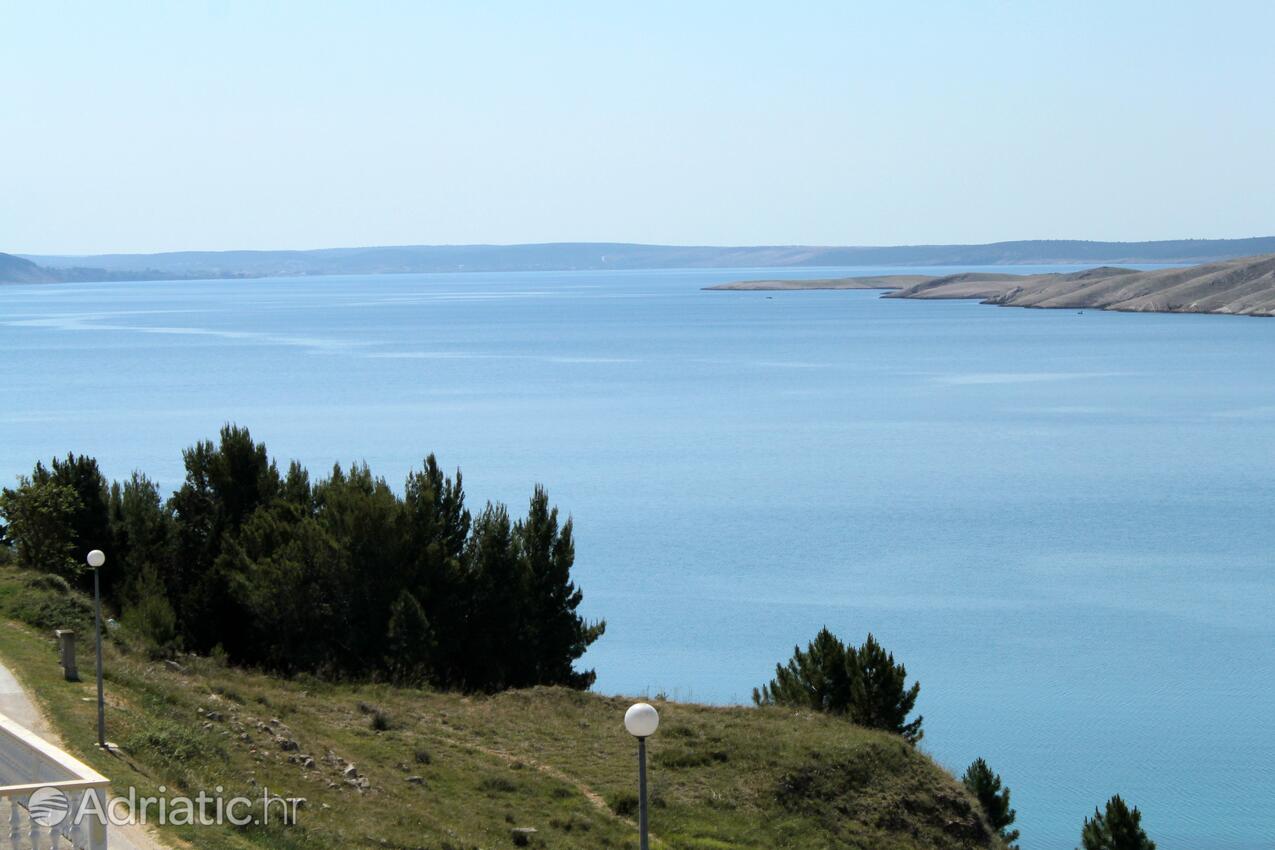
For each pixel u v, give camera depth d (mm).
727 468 184875
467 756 46312
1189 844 62781
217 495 68312
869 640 58156
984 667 95062
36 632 48219
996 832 53188
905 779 48750
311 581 61125
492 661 62688
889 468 185250
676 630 105125
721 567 127625
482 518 66688
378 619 60625
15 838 24266
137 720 37469
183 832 28781
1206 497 162125
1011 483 172500
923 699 88125
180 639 58344
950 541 138875
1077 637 102938
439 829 37531
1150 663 96062
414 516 63625
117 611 62250
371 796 39188
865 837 44844
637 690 89000
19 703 37031
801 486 170875
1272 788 70875
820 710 57812
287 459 185250
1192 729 81500
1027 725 82625
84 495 66875
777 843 42750
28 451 188875
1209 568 126188
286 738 41719
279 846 30688
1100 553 133125
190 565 66562
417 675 58844
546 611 65125
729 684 91000
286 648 60750
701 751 48656
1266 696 87938
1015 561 130000
